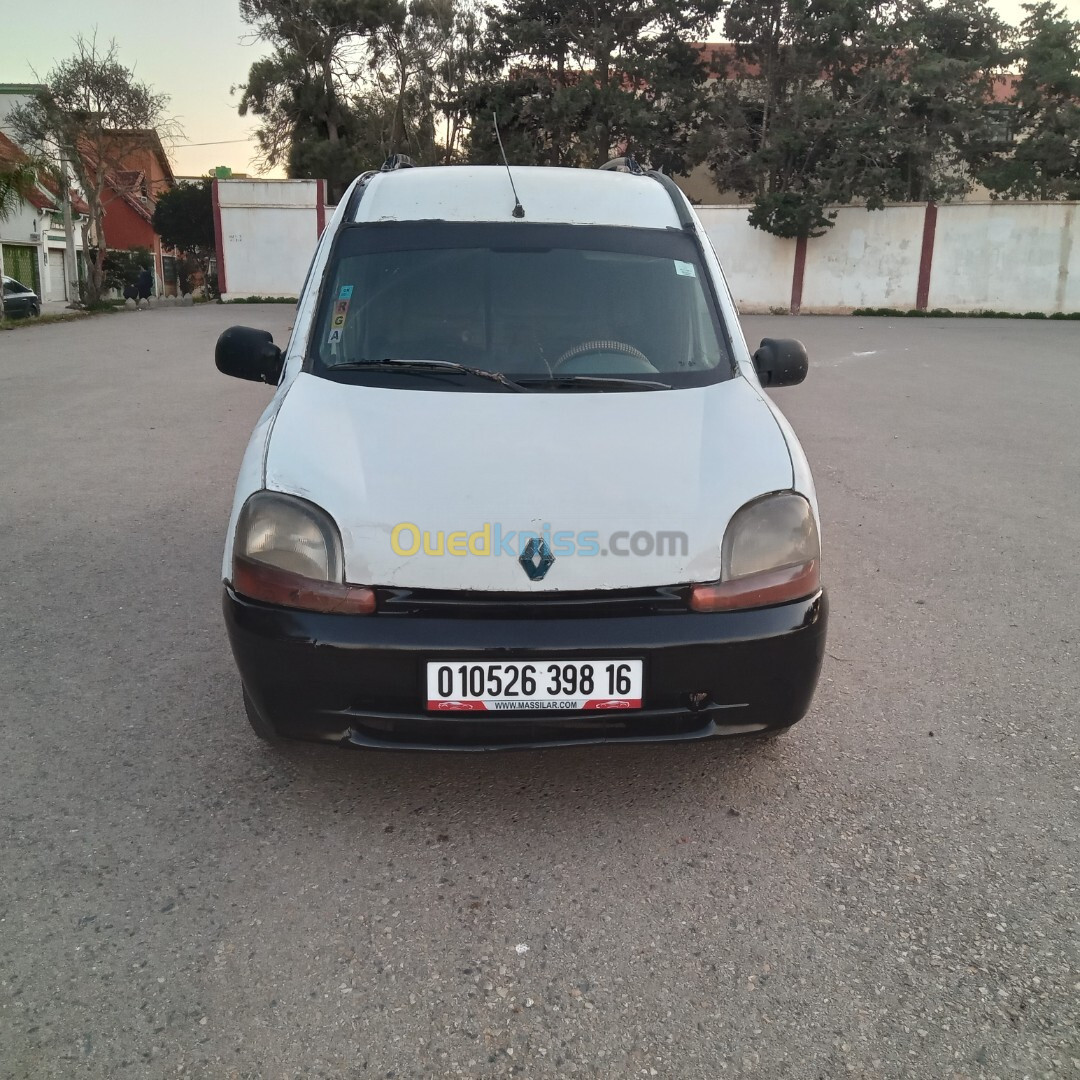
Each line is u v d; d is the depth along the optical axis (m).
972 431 9.35
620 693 2.64
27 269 35.41
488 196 3.99
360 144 41.53
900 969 2.33
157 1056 2.07
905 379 13.26
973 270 30.16
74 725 3.48
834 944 2.42
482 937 2.44
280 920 2.49
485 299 3.61
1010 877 2.67
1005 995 2.24
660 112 32.19
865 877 2.68
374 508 2.69
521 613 2.63
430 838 2.86
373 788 3.12
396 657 2.60
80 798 3.03
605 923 2.50
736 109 32.25
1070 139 32.91
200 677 3.89
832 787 3.14
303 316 3.65
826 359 15.83
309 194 30.39
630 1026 2.16
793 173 32.00
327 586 2.65
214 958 2.36
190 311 26.48
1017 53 33.56
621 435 2.98
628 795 3.10
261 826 2.90
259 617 2.68
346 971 2.32
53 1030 2.13
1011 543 5.78
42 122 28.67
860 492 7.01
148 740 3.39
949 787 3.14
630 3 32.19
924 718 3.61
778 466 2.89
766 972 2.32
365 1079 2.02
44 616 4.49
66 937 2.41
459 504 2.69
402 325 3.53
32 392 10.95
